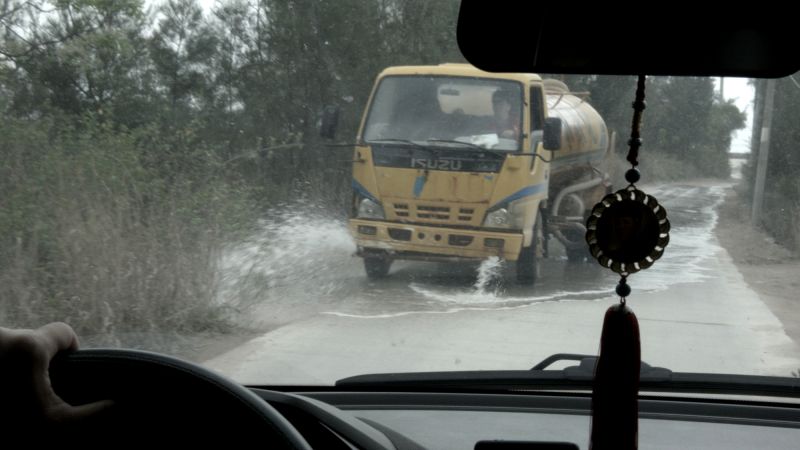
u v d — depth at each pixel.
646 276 6.67
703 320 5.42
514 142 9.55
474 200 9.40
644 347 4.80
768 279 6.46
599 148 11.05
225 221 5.08
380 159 9.52
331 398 2.75
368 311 5.91
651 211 1.46
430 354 4.66
